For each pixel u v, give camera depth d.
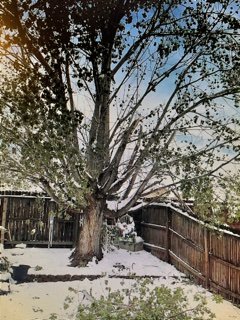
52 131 7.36
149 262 10.83
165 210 11.53
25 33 7.74
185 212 10.18
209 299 7.72
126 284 8.45
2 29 7.63
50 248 11.77
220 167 9.33
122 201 10.52
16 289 7.47
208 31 9.71
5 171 9.79
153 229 12.31
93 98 9.55
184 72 9.80
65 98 7.98
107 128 10.18
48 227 11.95
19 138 7.81
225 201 9.27
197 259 9.27
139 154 9.84
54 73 7.81
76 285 8.16
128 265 10.10
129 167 9.96
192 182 9.45
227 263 7.82
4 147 8.26
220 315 6.70
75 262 9.56
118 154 9.50
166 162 9.49
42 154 7.45
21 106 7.21
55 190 9.59
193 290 8.42
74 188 8.47
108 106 9.81
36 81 7.44
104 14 8.37
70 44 8.01
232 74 9.84
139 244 12.32
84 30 8.16
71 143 8.00
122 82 9.53
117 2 8.52
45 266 9.20
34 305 6.52
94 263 9.57
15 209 11.72
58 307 6.49
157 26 9.62
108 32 8.86
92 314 4.70
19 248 11.29
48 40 7.87
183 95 9.93
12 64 7.56
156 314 4.71
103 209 9.98
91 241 9.77
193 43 9.84
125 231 12.30
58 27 7.82
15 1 7.46
